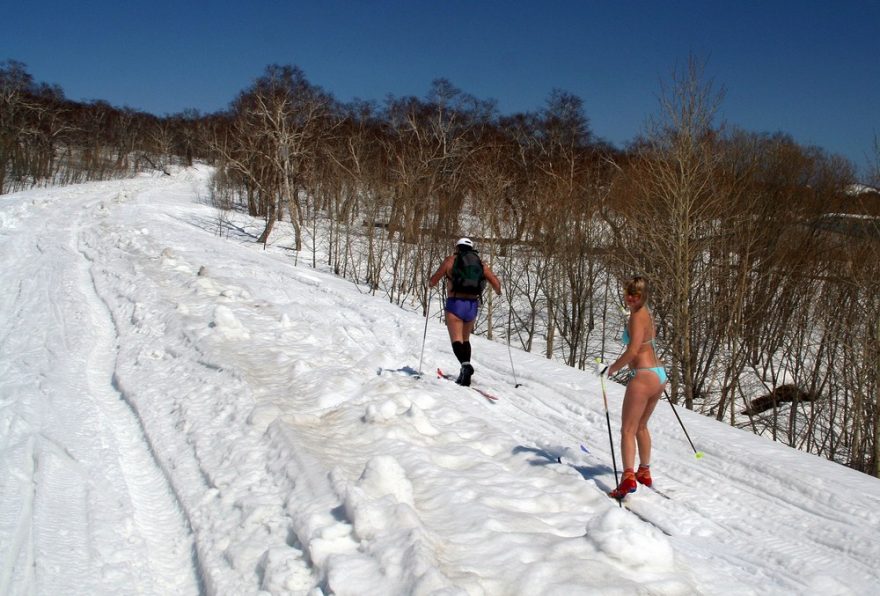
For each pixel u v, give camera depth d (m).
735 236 18.27
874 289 15.84
